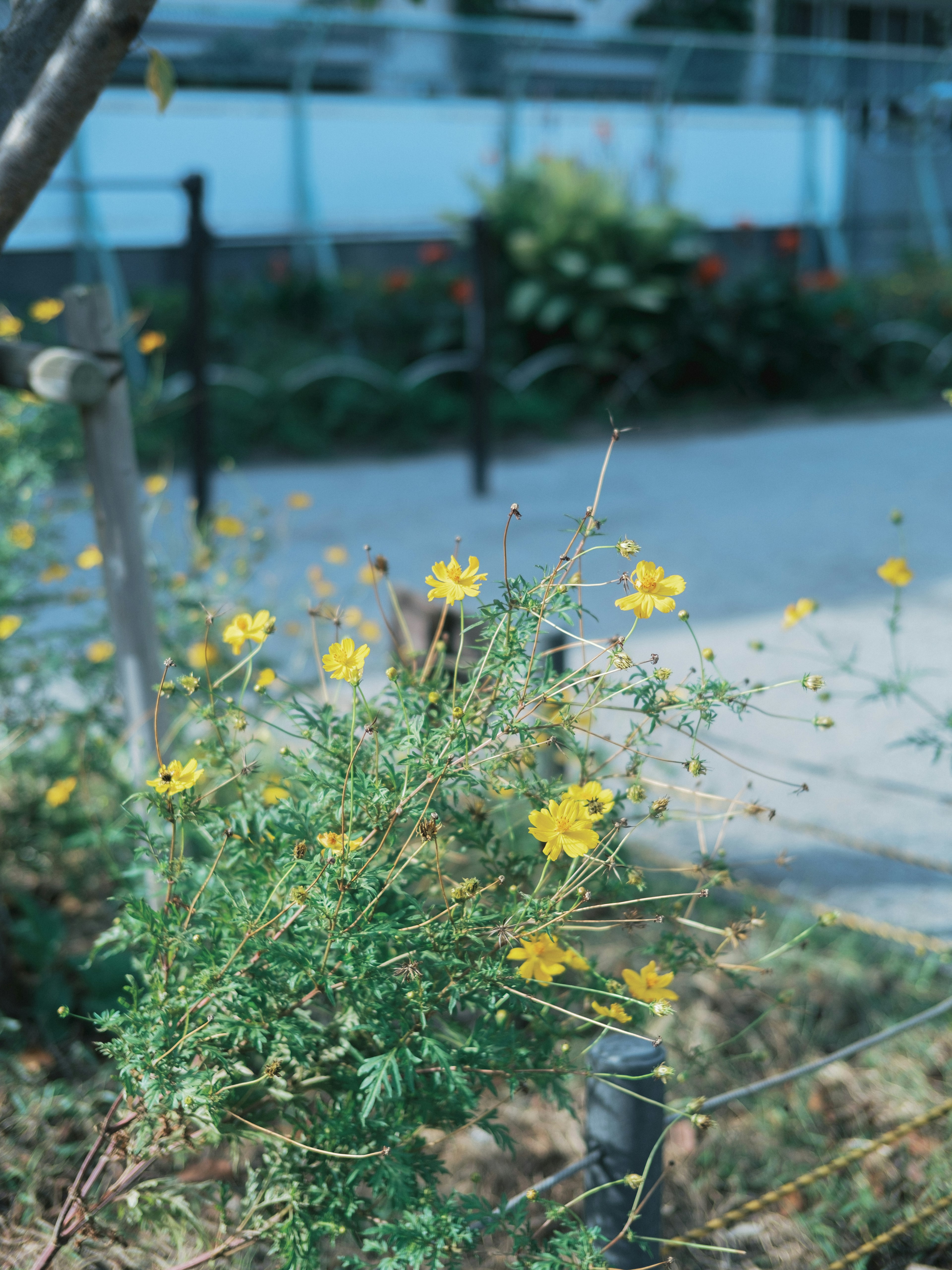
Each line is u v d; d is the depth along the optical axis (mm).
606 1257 1556
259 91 11594
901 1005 2363
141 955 2053
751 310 10578
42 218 10492
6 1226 1735
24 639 3031
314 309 10539
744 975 2096
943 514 6523
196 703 1609
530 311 9875
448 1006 1471
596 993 1418
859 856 2941
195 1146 1487
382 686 3551
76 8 1783
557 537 6207
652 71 13289
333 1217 1450
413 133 12578
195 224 5531
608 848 1527
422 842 1525
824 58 14008
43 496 4012
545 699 1391
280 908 1438
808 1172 1956
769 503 6988
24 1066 2068
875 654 4328
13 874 2699
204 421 5738
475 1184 1858
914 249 14000
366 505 7078
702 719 1450
